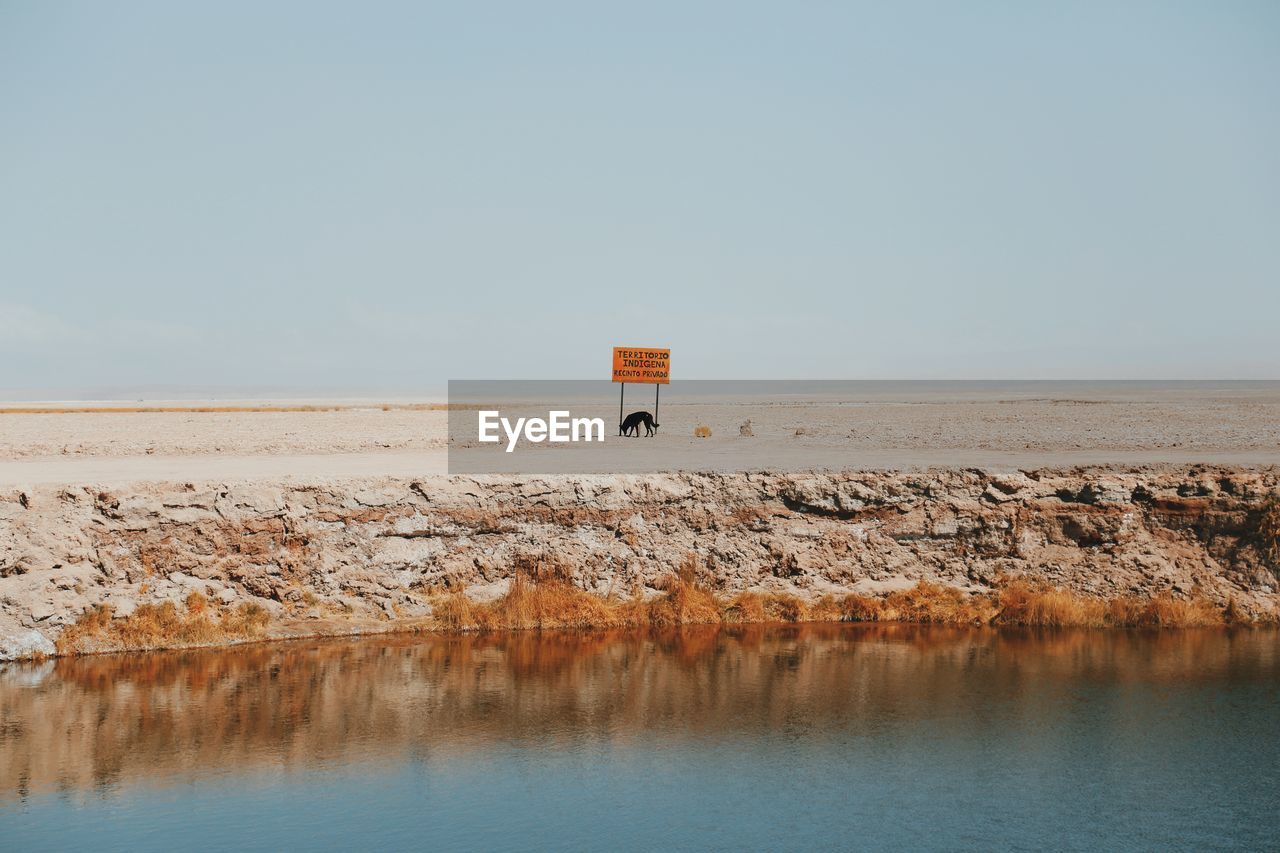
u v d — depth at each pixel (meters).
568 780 19.81
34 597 25.92
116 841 17.22
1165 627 30.19
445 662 26.27
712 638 28.75
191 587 27.44
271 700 23.45
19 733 21.41
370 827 17.80
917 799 19.05
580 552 30.48
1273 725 22.67
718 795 19.12
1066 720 22.86
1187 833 17.86
